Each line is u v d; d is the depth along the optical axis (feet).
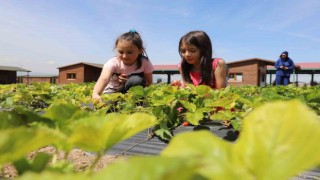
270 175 1.53
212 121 12.96
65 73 137.39
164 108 11.26
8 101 17.21
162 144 10.83
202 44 18.35
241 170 1.57
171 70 127.13
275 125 1.61
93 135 1.99
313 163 1.46
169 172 1.08
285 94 19.56
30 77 166.09
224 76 19.24
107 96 14.17
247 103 11.81
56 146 2.45
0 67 144.05
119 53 18.33
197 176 1.43
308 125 1.54
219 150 1.64
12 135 1.47
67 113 2.51
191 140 1.69
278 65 63.57
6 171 6.71
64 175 1.21
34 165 2.38
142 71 19.56
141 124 2.20
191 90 14.44
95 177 1.17
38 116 2.49
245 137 1.66
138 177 1.11
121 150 10.27
